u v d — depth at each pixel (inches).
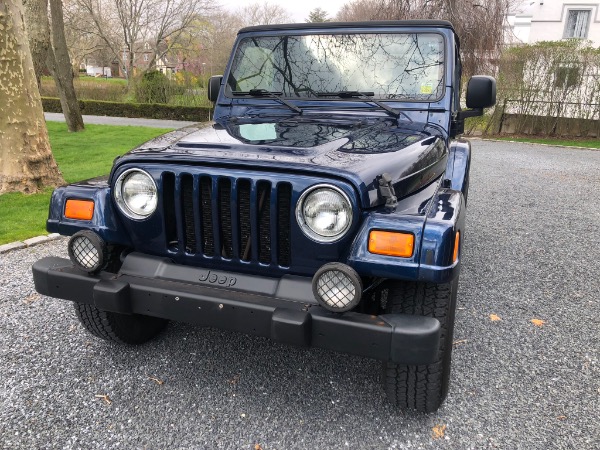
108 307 83.7
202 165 81.7
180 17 1389.0
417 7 621.6
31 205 228.7
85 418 88.9
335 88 120.0
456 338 120.7
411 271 71.2
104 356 108.9
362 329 72.0
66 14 1344.7
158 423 88.0
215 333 120.0
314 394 97.1
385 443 84.0
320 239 76.0
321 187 74.5
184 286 83.2
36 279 90.7
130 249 96.7
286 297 78.8
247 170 79.0
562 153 511.5
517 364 109.3
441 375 84.0
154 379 101.0
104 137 540.1
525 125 658.2
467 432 86.8
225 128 103.3
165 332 119.9
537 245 198.2
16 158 241.8
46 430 85.6
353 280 70.8
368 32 121.3
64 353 109.8
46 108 944.9
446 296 80.1
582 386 101.3
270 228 79.0
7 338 115.7
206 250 86.3
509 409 93.4
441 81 114.4
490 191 310.0
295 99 121.1
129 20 1373.0
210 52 1529.3
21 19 229.9
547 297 146.9
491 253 187.0
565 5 829.8
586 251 191.6
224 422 88.6
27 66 236.5
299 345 73.9
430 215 75.4
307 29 125.3
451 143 140.5
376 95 116.8
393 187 78.7
